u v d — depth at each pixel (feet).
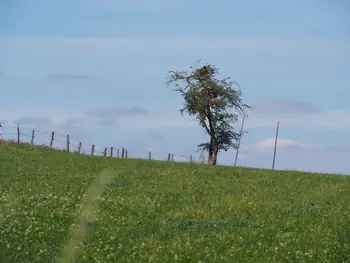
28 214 75.97
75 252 53.26
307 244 67.00
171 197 99.86
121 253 58.59
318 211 91.97
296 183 129.39
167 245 62.80
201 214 83.66
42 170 126.00
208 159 278.87
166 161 160.04
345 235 73.10
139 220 75.61
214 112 274.98
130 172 130.41
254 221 79.66
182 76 278.87
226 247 63.16
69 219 72.69
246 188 117.60
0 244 59.06
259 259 58.90
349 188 125.90
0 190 98.22
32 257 55.11
